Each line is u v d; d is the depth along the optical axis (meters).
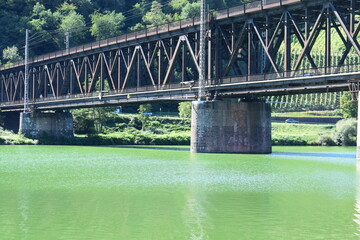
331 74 87.19
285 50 96.19
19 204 54.31
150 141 172.00
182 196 58.81
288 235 42.72
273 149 145.62
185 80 117.44
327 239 41.69
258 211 51.00
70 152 125.31
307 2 92.75
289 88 94.25
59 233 43.09
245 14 103.38
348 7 91.56
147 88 125.81
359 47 84.00
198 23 113.06
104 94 139.62
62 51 160.50
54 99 159.12
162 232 43.50
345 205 53.97
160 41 123.50
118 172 80.62
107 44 139.75
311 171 81.31
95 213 50.03
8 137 159.75
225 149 107.81
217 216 48.88
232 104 107.44
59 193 61.06
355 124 174.25
